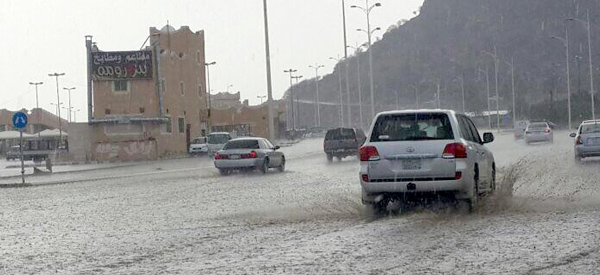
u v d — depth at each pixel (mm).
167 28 79938
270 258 11672
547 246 11875
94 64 71000
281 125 128750
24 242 14766
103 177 39781
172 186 30281
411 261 10953
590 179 24234
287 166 43250
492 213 16344
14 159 85625
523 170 27891
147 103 71625
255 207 20156
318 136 128500
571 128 95000
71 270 11250
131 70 71188
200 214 18969
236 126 109062
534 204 17562
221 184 30281
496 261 10766
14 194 29672
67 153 70750
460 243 12445
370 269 10445
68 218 19328
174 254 12445
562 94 176500
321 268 10672
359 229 14664
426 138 16062
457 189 15820
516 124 71250
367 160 16188
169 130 75000
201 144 73125
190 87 81000
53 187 33281
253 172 38094
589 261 10586
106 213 20266
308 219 16766
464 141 16266
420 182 15875
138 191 28281
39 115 112312
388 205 17828
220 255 12148
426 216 16250
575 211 16125
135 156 69562
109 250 13211
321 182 28844
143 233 15484
